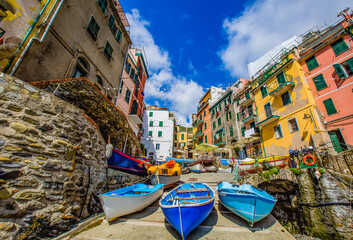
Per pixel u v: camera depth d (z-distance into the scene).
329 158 8.51
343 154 8.82
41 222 3.91
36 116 4.42
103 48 11.39
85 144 5.95
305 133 13.93
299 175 8.06
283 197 8.34
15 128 3.92
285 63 16.95
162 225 5.43
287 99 16.33
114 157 7.86
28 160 3.99
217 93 34.84
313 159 8.06
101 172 6.76
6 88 3.98
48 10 6.86
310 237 6.88
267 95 18.95
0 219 3.30
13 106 4.01
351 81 12.46
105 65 11.78
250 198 5.45
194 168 20.53
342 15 13.83
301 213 7.51
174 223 4.49
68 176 4.88
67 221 4.52
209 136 31.86
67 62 7.96
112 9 12.70
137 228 5.15
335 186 6.96
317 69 14.85
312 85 14.95
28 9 6.14
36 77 6.21
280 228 5.71
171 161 10.91
